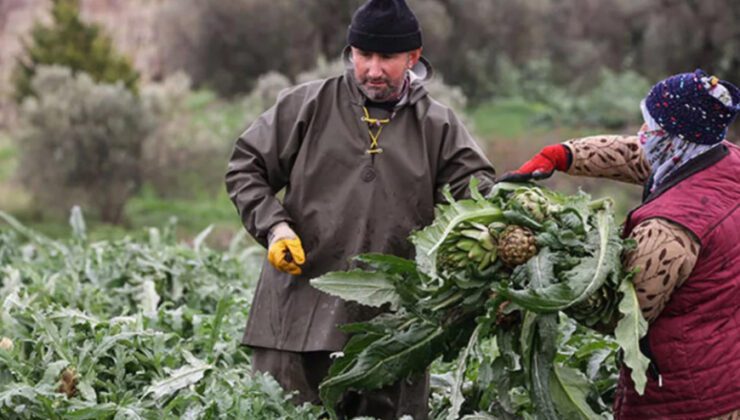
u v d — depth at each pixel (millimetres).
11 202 41719
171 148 42906
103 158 41812
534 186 7453
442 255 7164
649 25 57062
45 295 11047
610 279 6773
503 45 58062
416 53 8047
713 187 6715
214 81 56969
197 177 43375
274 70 56688
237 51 56812
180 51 57688
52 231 39406
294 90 8242
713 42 55344
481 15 57156
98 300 11102
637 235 6734
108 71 49781
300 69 56375
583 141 7602
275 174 8188
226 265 12859
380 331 7531
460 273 7172
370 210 7988
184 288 11781
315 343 8031
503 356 7238
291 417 7801
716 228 6629
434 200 8195
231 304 9852
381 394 8273
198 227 39688
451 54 56812
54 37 51500
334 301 8062
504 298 6969
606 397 8266
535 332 7160
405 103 8070
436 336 7523
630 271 6680
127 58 50781
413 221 8039
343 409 8414
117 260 12031
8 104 53719
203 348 9547
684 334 6715
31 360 8633
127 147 42125
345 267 8047
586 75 58625
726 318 6723
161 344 8828
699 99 6664
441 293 7289
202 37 56812
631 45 59531
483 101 56844
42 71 43750
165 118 43875
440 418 8383
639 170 7570
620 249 6750
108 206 41750
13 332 9227
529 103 56531
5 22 66375
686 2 55812
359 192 8016
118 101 42250
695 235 6582
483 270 7152
